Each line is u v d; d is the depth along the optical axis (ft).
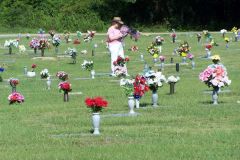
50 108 78.48
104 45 211.41
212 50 181.16
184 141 53.06
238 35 221.66
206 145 51.08
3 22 293.23
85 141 54.44
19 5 301.02
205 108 73.41
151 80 75.97
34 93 98.17
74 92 97.30
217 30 312.50
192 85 101.45
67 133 59.16
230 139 53.52
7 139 56.54
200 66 138.51
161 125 62.69
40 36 246.27
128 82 75.46
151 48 152.46
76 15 300.61
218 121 64.18
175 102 79.87
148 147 50.70
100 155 48.03
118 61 118.52
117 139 55.01
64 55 175.01
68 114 72.90
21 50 185.88
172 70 131.23
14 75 132.05
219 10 322.55
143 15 315.58
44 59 165.07
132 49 185.57
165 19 313.73
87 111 74.90
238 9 319.68
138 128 60.80
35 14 297.33
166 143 52.42
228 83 76.59
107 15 309.83
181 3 316.60
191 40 227.40
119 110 73.97
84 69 136.87
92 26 297.33
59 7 307.37
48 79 106.01
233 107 73.82
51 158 47.67
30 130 61.26
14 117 71.67
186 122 64.03
